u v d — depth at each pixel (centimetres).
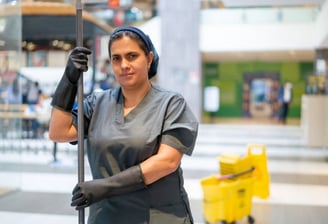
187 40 1412
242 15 1513
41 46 744
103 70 841
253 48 1511
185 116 140
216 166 670
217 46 1530
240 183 349
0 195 481
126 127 138
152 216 139
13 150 519
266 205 442
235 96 1956
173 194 143
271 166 680
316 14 1180
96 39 735
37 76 908
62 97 140
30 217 396
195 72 1416
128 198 140
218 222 349
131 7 959
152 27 1408
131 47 137
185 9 1402
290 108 1917
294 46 1473
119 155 137
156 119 138
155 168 131
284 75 1908
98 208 145
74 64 136
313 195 488
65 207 431
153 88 147
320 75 1086
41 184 542
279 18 1487
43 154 799
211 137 1100
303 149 888
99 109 148
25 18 643
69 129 144
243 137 1105
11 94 529
